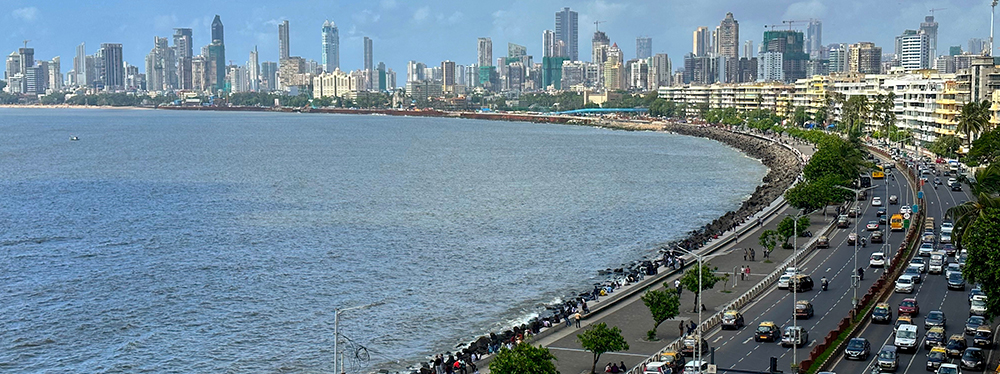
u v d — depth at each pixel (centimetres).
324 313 16400
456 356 13788
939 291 15662
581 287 18075
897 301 15062
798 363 11819
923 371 11431
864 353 12038
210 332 15400
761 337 13062
